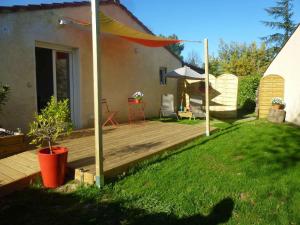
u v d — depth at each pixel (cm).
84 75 950
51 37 826
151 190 451
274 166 554
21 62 744
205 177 500
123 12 1154
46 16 808
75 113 949
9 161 544
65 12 870
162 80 1445
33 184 475
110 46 1073
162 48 1410
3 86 652
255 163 572
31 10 760
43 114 473
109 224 361
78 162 535
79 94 940
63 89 917
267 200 411
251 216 370
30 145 661
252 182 474
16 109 736
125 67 1156
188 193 437
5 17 702
